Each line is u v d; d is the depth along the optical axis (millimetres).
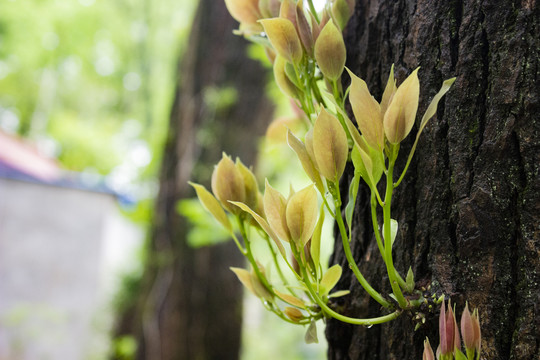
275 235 386
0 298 2875
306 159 384
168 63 4426
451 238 397
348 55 458
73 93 6797
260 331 3621
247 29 459
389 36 436
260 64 1541
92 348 2920
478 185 390
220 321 1518
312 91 433
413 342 408
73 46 5555
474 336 365
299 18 414
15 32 5340
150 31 4469
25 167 3355
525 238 376
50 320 2945
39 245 3043
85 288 3166
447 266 396
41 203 3068
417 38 419
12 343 2838
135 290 2346
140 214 1880
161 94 4504
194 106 1547
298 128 486
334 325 450
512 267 379
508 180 384
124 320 2070
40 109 6523
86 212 3232
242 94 1536
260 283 428
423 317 391
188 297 1508
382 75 437
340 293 418
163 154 1632
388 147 386
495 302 380
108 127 6570
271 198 384
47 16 5148
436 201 404
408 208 417
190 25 1643
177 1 4312
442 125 405
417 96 367
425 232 407
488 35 396
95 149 6418
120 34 5156
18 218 2982
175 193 1541
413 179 417
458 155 398
